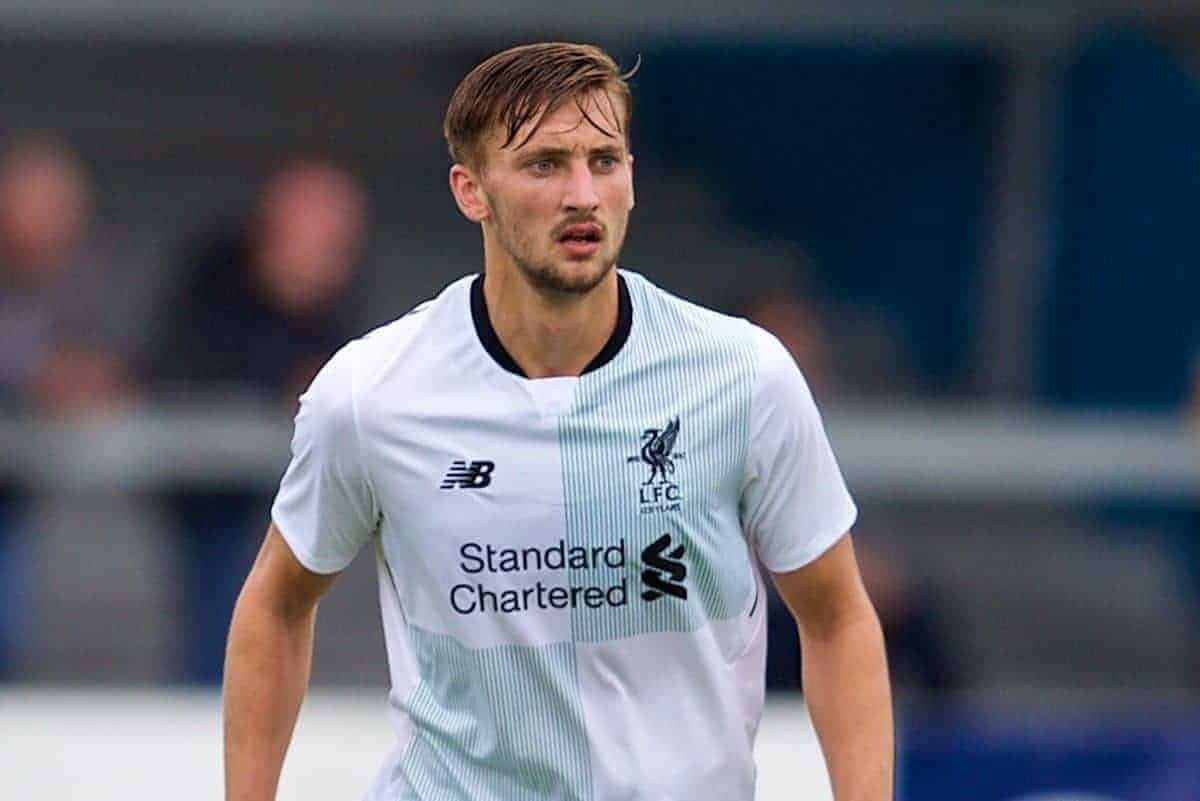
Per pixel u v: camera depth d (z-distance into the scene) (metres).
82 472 22.39
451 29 26.80
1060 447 23.88
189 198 34.06
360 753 20.50
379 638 23.48
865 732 12.12
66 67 34.72
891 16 28.08
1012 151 31.88
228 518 22.44
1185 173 31.78
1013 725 20.73
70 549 22.38
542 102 11.07
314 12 26.17
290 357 22.88
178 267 32.19
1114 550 26.62
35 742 20.44
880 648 12.27
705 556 11.77
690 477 11.66
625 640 11.79
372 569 23.75
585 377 11.64
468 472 11.64
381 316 32.19
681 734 11.96
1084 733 20.34
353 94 35.78
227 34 27.86
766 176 36.00
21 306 22.95
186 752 20.55
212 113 35.19
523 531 11.64
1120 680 26.09
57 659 22.22
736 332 11.89
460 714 12.05
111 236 33.00
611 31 27.42
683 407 11.69
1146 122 31.84
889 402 32.44
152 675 22.25
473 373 11.70
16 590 22.19
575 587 11.68
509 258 11.48
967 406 31.84
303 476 12.05
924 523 24.03
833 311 34.59
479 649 11.80
